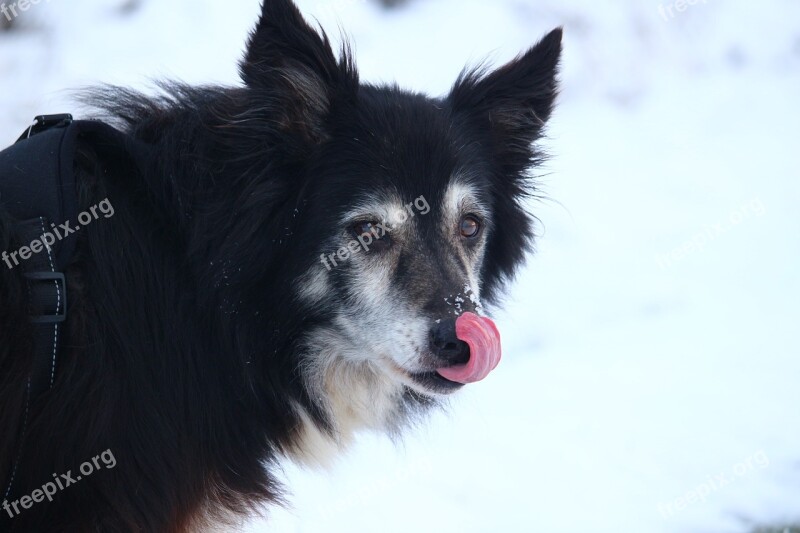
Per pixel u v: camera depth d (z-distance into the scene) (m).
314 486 6.20
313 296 4.45
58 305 3.83
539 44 5.04
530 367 7.80
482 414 6.96
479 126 4.96
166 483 4.01
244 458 4.37
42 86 10.02
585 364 7.84
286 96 4.31
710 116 12.74
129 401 3.97
